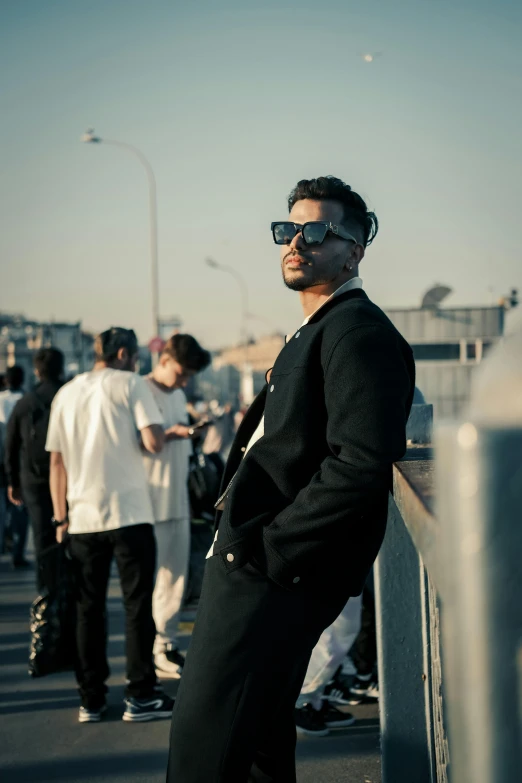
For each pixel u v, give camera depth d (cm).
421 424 257
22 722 428
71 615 427
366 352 188
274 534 187
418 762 266
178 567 510
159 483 500
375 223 246
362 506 181
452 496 59
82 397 437
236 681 191
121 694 473
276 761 226
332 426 188
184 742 195
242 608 191
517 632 56
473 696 57
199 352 518
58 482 440
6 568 878
